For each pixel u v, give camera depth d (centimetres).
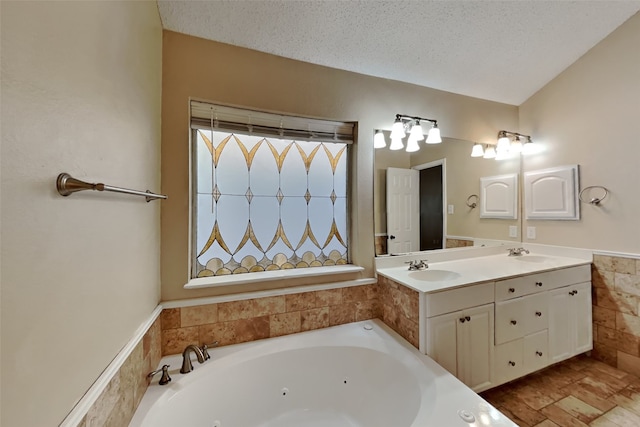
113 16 92
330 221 196
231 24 149
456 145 233
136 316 112
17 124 53
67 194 67
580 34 200
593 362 215
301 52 171
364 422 147
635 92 194
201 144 162
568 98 230
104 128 87
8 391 50
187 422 121
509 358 178
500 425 100
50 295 62
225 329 158
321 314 181
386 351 153
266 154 177
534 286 189
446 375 131
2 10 50
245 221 172
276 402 151
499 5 164
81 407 71
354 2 147
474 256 243
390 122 205
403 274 187
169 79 147
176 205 150
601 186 212
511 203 259
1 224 49
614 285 206
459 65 203
